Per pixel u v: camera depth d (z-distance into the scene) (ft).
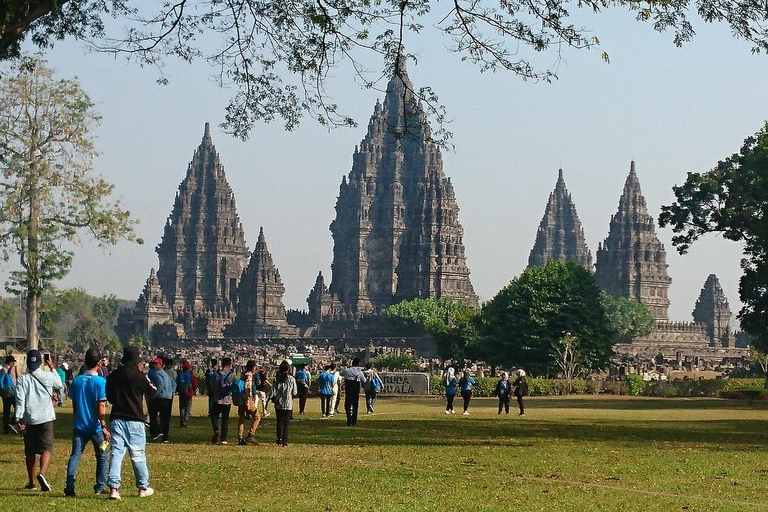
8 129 362.94
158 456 136.67
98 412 99.55
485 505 94.84
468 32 145.59
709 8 144.36
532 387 432.25
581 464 129.59
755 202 477.77
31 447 102.47
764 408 314.55
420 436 175.01
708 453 146.72
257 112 162.81
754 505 97.91
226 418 158.61
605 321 602.44
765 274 377.91
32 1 140.05
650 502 98.53
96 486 100.78
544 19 143.23
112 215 372.99
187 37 156.04
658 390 440.45
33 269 371.35
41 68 363.97
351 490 103.91
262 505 93.81
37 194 363.15
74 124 367.45
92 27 162.61
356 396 202.80
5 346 463.01
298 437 172.14
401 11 151.84
